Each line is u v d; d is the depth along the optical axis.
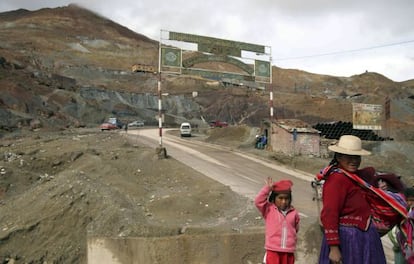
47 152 24.55
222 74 28.28
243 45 29.00
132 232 9.43
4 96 57.97
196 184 17.59
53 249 12.24
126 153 23.58
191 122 88.56
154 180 18.75
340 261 3.82
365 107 29.38
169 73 25.97
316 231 7.04
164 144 36.47
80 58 155.38
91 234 9.51
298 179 21.56
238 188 17.88
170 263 7.60
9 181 19.58
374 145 28.66
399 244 5.19
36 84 73.81
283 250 5.17
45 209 13.77
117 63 165.50
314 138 28.27
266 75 30.19
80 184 14.61
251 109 98.06
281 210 5.33
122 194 14.17
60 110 69.00
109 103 85.62
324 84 183.38
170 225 10.16
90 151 24.03
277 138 30.39
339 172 4.02
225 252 7.59
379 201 4.09
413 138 35.22
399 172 24.03
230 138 40.34
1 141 33.03
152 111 91.38
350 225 3.90
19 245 12.56
